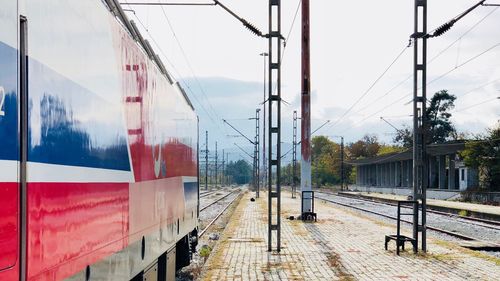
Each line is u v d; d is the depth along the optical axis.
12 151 3.91
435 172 80.25
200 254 19.80
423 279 13.98
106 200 6.05
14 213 3.92
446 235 26.78
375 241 22.05
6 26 3.87
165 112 9.95
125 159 6.93
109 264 6.14
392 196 77.50
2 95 3.79
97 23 5.93
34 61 4.32
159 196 9.23
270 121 19.03
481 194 56.38
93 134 5.68
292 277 14.23
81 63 5.38
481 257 17.72
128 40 7.27
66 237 4.84
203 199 65.00
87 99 5.52
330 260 17.02
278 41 18.66
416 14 18.08
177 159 11.52
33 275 4.20
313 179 148.88
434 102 102.94
